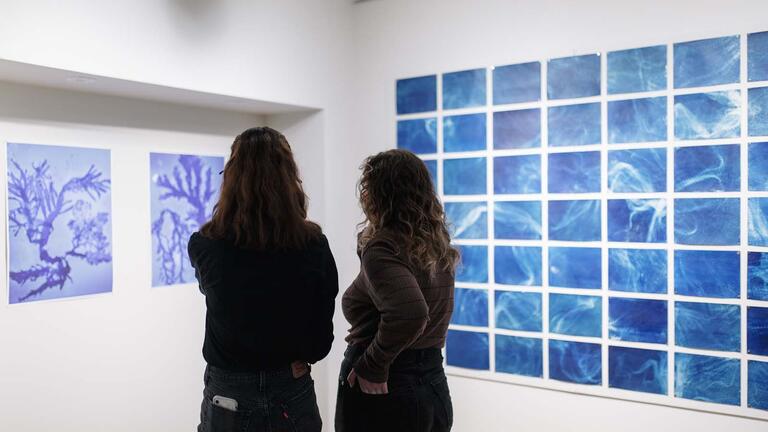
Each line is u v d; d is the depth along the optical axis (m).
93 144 2.99
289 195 1.76
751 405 2.85
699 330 2.95
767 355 2.81
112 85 2.81
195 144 3.49
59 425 2.87
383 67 3.86
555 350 3.31
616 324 3.15
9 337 2.69
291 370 1.79
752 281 2.83
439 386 1.90
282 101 3.45
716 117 2.89
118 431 3.11
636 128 3.08
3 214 2.65
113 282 3.08
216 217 1.78
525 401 3.41
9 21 2.31
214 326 1.75
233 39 3.17
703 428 2.96
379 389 1.79
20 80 2.67
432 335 1.90
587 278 3.22
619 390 3.15
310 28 3.64
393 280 1.72
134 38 2.72
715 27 2.89
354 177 3.97
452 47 3.61
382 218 1.85
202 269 1.74
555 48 3.29
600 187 3.18
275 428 1.74
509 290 3.44
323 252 1.81
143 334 3.23
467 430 3.58
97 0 2.59
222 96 3.17
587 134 3.21
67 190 2.88
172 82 2.88
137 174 3.18
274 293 1.72
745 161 2.84
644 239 3.07
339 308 3.89
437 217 1.89
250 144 1.76
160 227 3.29
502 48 3.45
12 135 2.69
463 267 3.58
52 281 2.83
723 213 2.89
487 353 3.51
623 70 3.11
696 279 2.95
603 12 3.16
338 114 3.85
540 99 3.33
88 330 2.98
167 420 3.35
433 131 3.67
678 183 2.98
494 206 3.48
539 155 3.34
